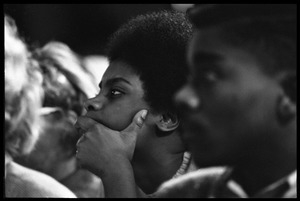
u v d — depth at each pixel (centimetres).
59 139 243
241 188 125
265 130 119
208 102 122
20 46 189
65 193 190
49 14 453
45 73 247
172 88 176
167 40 179
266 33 119
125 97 180
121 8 463
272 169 121
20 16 406
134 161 183
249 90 118
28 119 189
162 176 181
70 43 471
